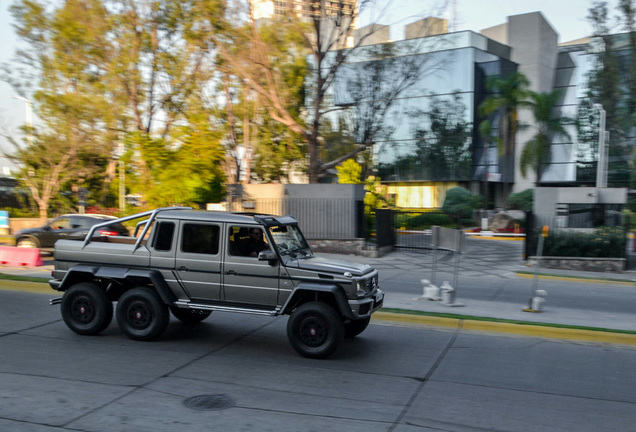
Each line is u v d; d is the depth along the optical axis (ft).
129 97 83.41
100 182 112.06
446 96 139.44
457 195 128.16
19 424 17.26
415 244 82.69
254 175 100.48
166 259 27.50
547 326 31.35
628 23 115.75
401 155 142.20
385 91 73.31
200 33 77.10
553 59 172.76
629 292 48.91
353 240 71.05
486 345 28.96
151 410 18.71
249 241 26.81
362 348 27.94
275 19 74.64
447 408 19.69
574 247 62.03
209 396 20.30
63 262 29.37
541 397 21.11
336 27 69.05
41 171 96.99
